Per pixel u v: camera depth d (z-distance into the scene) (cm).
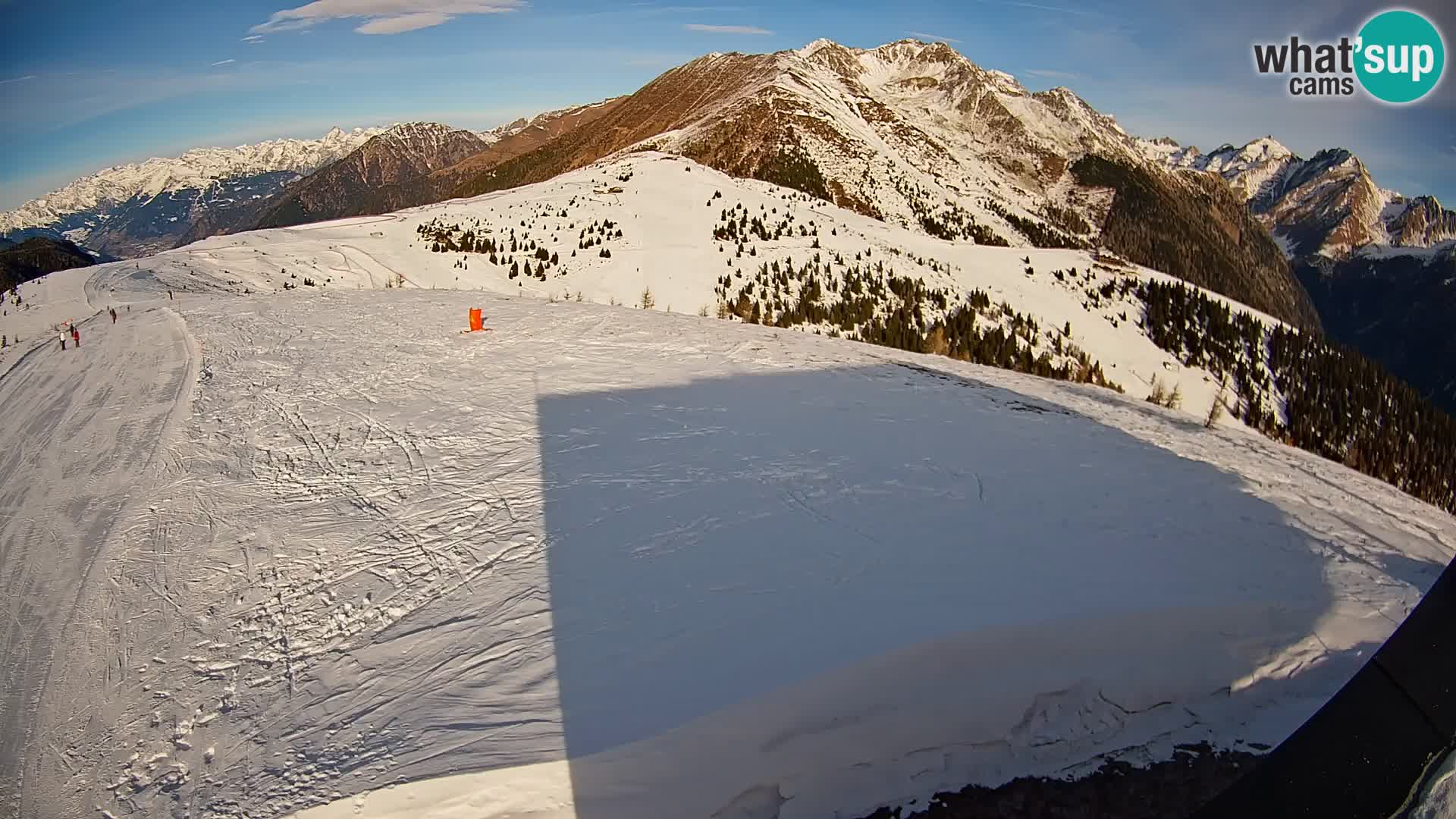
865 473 939
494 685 535
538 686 524
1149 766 507
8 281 10888
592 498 862
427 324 1953
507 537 775
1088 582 658
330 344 1766
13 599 788
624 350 1634
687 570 678
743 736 478
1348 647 616
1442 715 267
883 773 498
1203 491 978
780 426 1137
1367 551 815
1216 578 686
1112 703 551
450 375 1440
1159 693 561
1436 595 289
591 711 490
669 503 840
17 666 676
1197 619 609
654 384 1363
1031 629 567
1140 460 1095
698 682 509
